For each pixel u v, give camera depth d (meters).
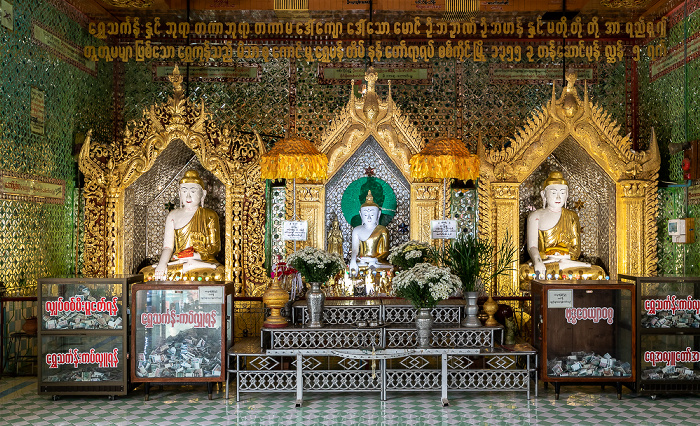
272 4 9.46
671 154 8.92
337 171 8.80
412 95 10.31
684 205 8.66
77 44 9.16
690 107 8.46
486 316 7.04
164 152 8.92
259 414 5.97
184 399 6.53
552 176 9.29
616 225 8.88
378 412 6.02
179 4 9.42
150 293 6.54
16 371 7.48
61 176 8.67
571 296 6.64
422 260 7.42
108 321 6.48
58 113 8.59
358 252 8.70
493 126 10.30
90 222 8.73
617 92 10.27
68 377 6.44
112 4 9.30
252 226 8.66
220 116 10.27
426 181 8.71
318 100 10.30
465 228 8.68
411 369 6.44
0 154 7.25
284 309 7.05
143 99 10.23
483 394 6.74
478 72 10.34
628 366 6.55
